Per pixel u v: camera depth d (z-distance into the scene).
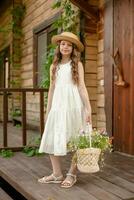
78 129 3.88
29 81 10.12
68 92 3.89
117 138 5.88
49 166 5.00
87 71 6.55
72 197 3.53
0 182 5.11
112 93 5.97
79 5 6.28
